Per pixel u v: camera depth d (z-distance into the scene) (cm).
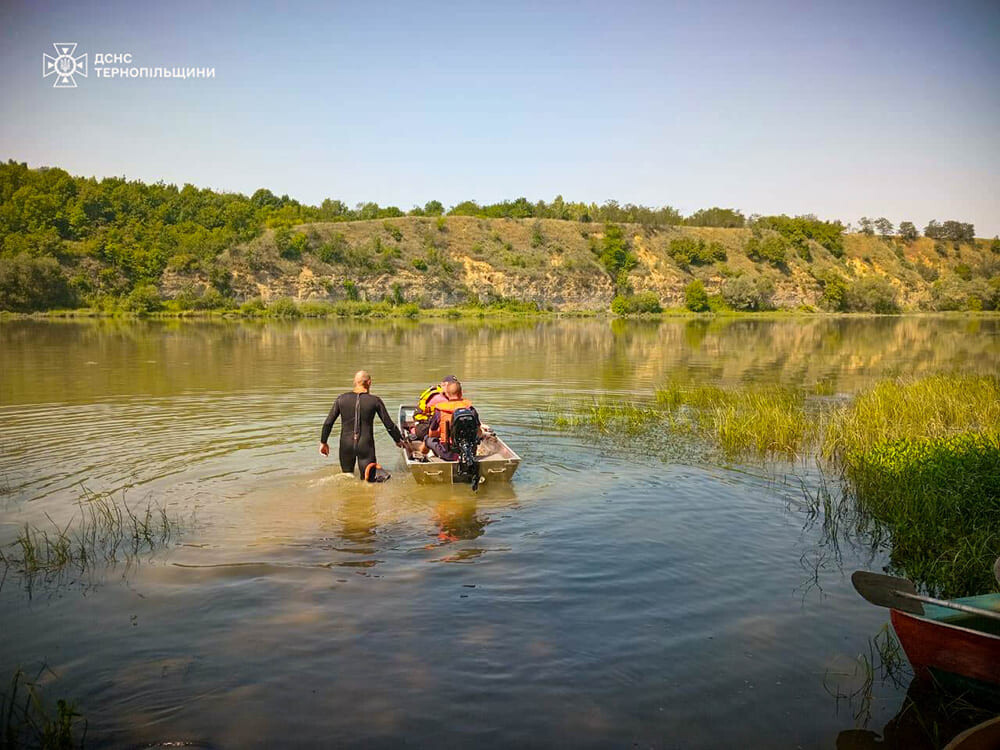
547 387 1727
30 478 829
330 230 8494
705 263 9625
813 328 5181
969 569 595
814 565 608
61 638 463
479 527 683
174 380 1762
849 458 950
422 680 418
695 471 913
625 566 595
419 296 7706
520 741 365
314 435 1081
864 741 372
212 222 9488
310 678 419
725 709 397
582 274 8700
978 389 1479
